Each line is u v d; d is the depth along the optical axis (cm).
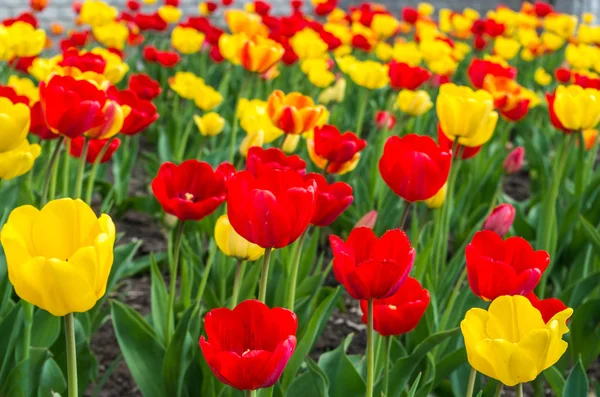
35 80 345
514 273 114
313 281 159
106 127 144
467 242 170
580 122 171
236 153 257
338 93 274
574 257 199
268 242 107
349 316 200
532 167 298
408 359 132
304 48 283
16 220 97
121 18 380
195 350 138
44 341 140
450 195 164
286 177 108
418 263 151
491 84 209
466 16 496
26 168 133
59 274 94
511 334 104
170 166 124
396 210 206
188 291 153
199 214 123
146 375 136
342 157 150
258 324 100
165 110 341
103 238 95
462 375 149
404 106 235
